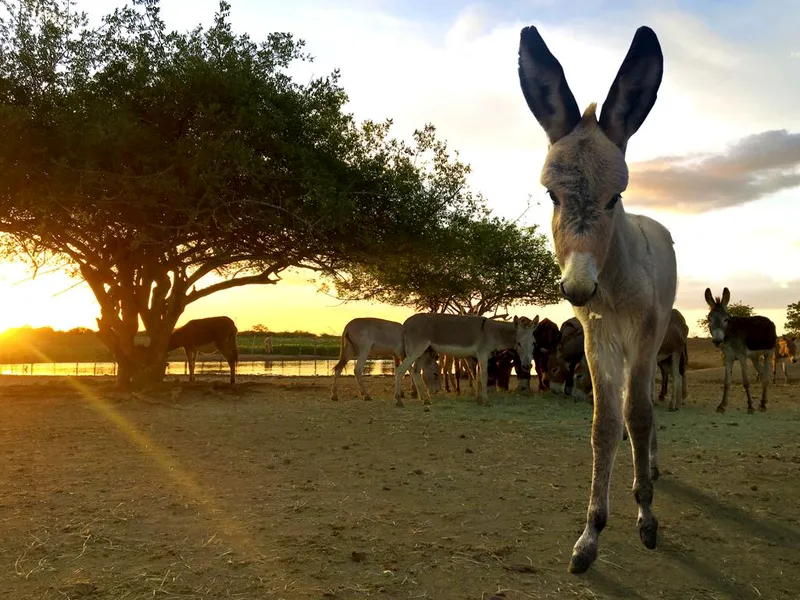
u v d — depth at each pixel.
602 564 3.63
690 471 6.07
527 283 23.91
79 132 10.34
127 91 11.59
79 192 10.77
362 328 13.33
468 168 14.64
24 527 4.11
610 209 3.04
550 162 3.11
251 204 12.16
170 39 12.09
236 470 5.98
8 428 8.48
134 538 3.92
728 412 11.60
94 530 4.05
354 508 4.68
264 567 3.46
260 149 12.09
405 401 13.04
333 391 13.14
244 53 12.28
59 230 12.42
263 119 11.45
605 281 3.59
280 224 12.06
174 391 12.79
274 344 59.47
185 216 12.51
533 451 7.14
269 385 16.16
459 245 15.05
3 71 10.96
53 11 11.58
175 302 14.31
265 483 5.46
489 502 4.90
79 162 10.54
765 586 3.38
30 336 57.78
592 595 3.20
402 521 4.37
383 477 5.73
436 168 14.62
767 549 3.94
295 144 12.20
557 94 3.28
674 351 11.74
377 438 7.91
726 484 5.55
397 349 13.61
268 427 8.76
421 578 3.35
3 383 17.14
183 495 5.00
